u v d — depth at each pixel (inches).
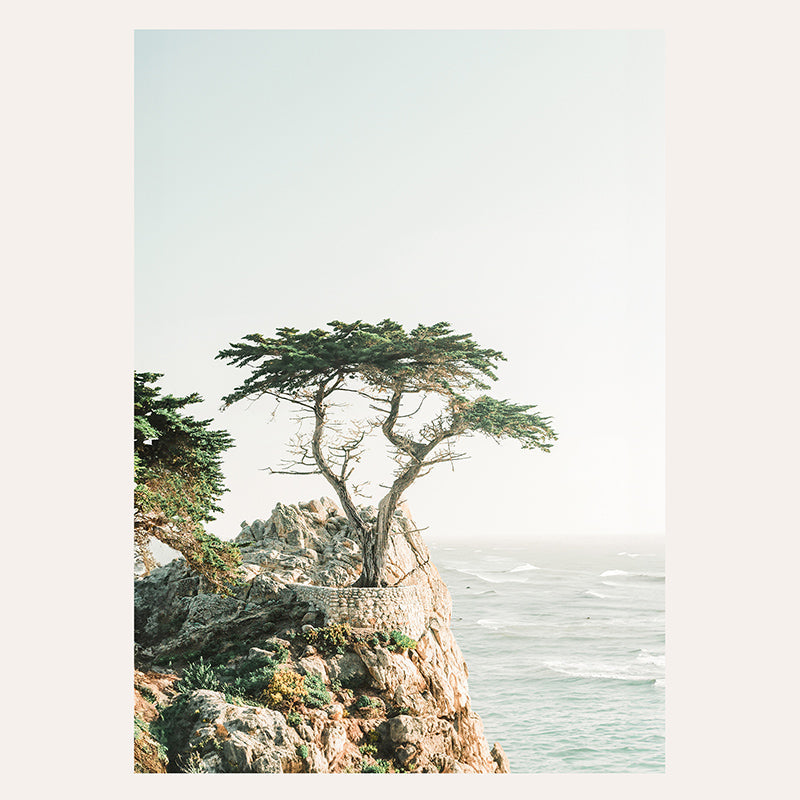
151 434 1078.4
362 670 1160.2
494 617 3843.5
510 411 1296.8
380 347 1231.5
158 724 1023.6
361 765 1028.5
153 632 1314.0
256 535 1508.4
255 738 968.9
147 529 1153.4
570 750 2044.8
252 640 1218.0
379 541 1296.8
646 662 2965.1
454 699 1215.6
